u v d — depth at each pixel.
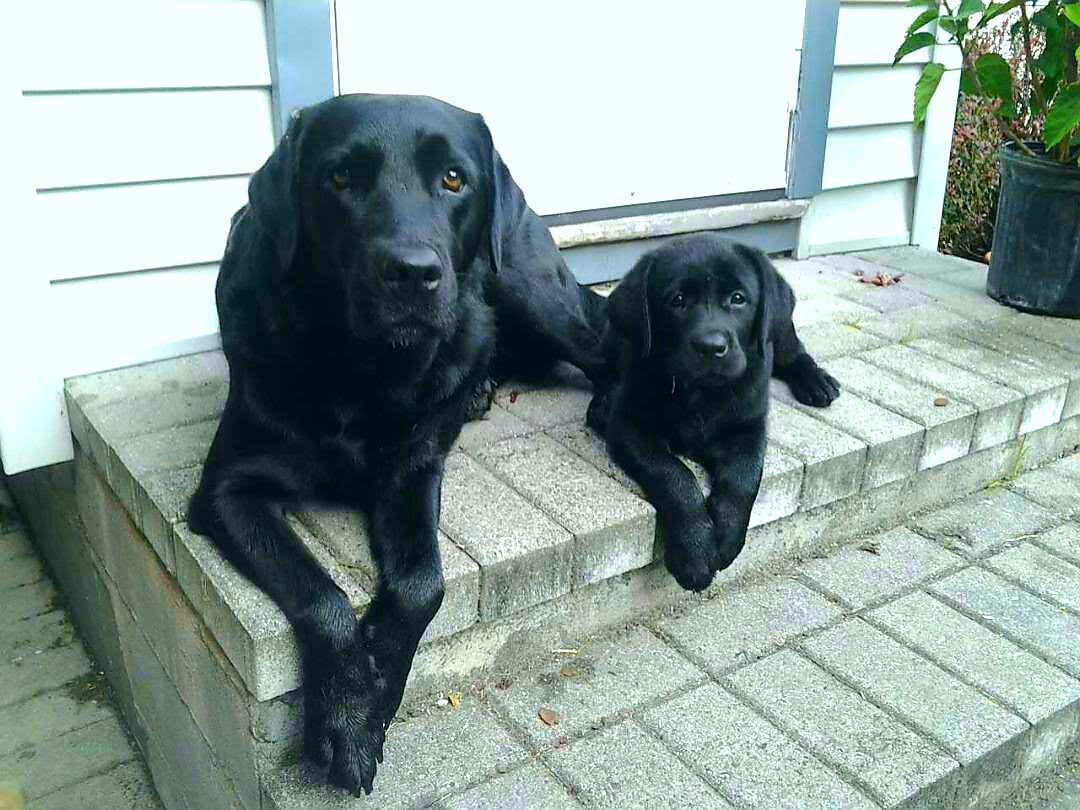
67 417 2.81
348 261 1.86
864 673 2.28
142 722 2.75
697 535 2.31
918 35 3.70
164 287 2.93
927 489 3.00
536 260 2.86
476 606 2.09
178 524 2.08
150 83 2.70
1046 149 3.52
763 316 2.54
